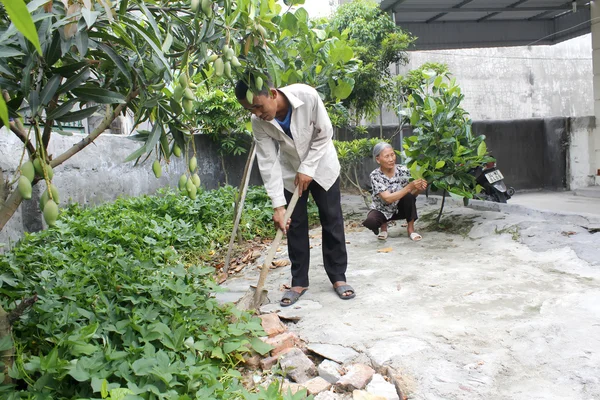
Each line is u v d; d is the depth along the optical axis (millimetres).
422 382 2369
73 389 2086
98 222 5012
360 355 2678
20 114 1918
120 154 7164
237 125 8766
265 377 2576
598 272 3688
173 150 2416
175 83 2387
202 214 6266
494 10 9469
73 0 1665
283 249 5500
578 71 14273
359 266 4387
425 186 5039
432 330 2893
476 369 2449
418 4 9133
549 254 4207
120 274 2873
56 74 1766
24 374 2070
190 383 2125
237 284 4223
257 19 2379
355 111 9391
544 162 11773
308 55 4250
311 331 3021
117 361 2158
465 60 14391
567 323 2840
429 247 4930
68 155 2035
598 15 9516
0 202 2006
